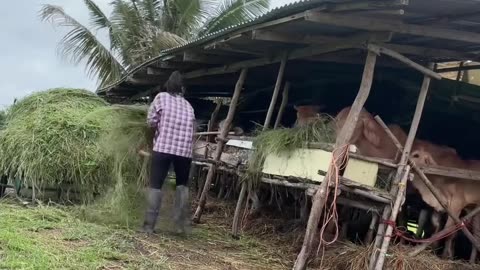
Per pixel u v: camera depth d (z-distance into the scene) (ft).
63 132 23.85
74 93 26.76
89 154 23.62
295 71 27.27
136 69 33.65
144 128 23.17
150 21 60.03
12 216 20.58
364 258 17.40
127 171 22.86
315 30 19.06
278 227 23.91
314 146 18.06
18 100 26.68
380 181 18.02
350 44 18.72
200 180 31.89
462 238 21.34
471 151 25.68
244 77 26.35
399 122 24.09
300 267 16.76
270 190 24.31
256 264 18.85
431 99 23.30
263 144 20.49
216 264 18.10
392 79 23.49
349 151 17.20
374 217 18.65
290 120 30.25
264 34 19.53
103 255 16.81
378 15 16.78
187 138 21.25
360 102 17.52
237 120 33.99
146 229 20.76
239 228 24.50
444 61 23.20
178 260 17.85
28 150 23.45
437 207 19.27
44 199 23.77
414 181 19.47
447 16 17.30
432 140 24.97
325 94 27.40
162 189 23.15
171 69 32.04
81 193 23.88
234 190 29.78
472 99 23.31
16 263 14.70
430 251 18.92
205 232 23.21
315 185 17.53
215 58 26.78
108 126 24.07
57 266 15.11
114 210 22.11
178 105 21.29
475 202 20.04
